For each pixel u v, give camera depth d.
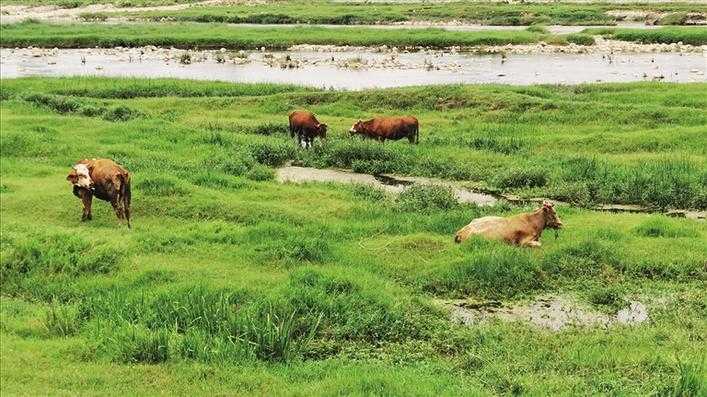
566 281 13.40
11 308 12.39
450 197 18.61
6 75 45.78
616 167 21.22
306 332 11.36
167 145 24.47
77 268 14.02
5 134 24.12
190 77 44.44
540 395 8.98
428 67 46.75
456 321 11.96
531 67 46.12
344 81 42.47
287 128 28.27
